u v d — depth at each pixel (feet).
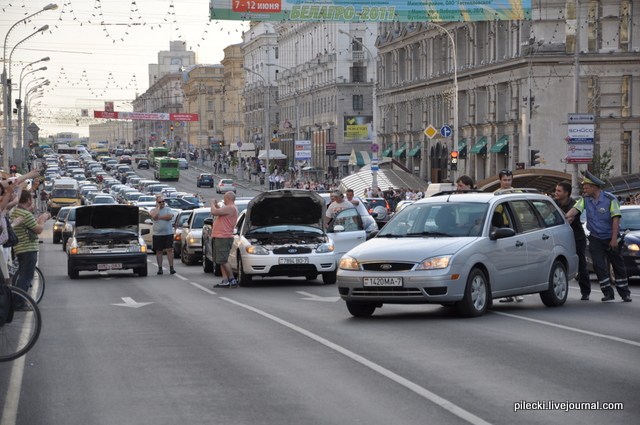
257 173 524.11
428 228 65.77
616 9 282.56
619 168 285.84
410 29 372.38
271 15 166.71
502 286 65.05
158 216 117.19
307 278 104.58
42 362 48.11
